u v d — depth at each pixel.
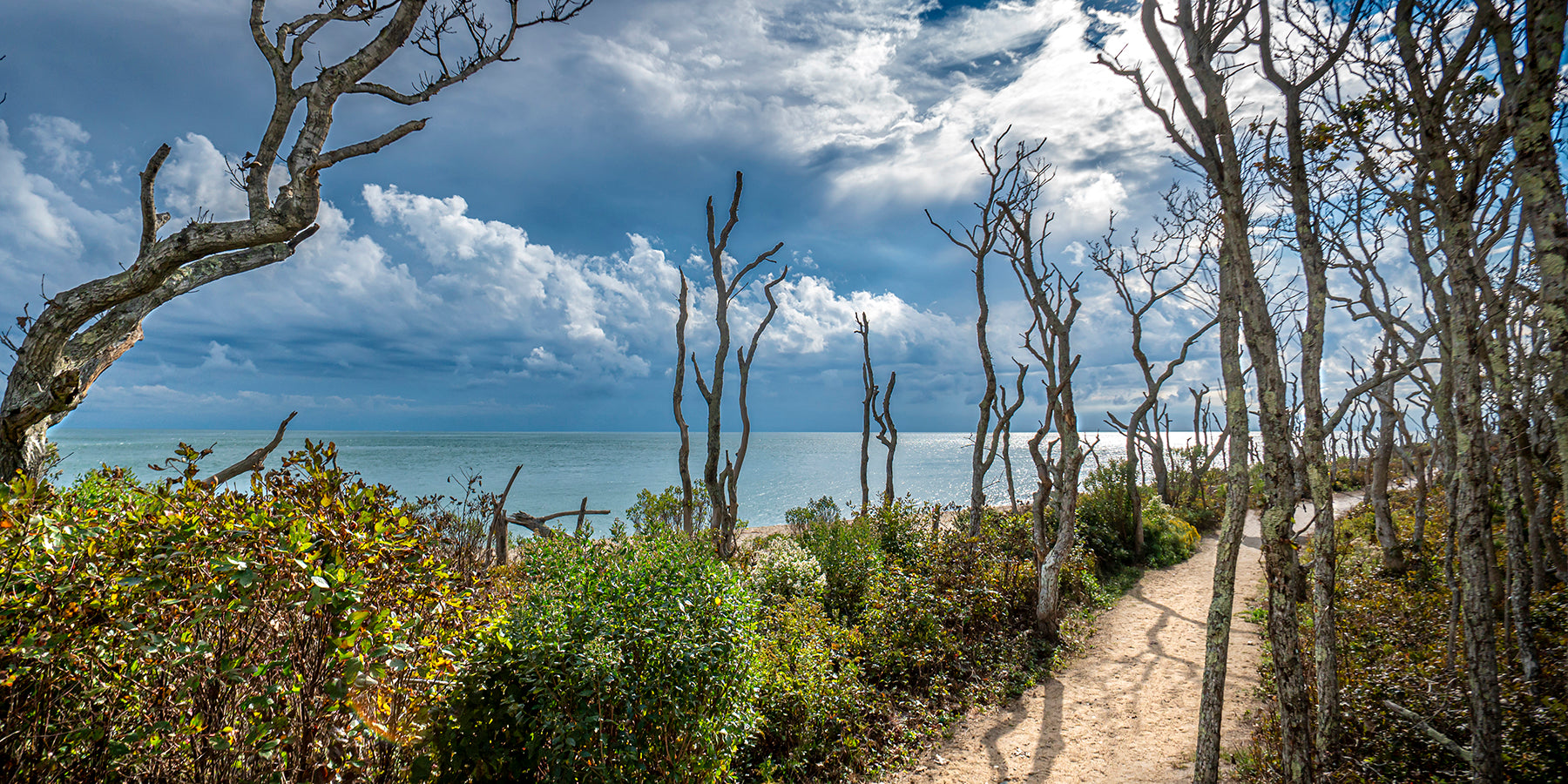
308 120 5.67
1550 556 7.97
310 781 3.13
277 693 3.08
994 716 8.23
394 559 3.44
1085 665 9.98
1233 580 5.32
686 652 4.59
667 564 5.06
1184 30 4.89
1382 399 11.52
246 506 3.24
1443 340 6.63
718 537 11.14
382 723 3.45
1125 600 13.66
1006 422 17.14
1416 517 12.02
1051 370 13.43
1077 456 11.17
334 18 6.21
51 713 3.09
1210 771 5.15
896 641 8.98
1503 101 3.99
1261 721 7.06
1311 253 5.52
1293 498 4.67
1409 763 5.17
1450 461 6.74
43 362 5.07
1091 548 15.90
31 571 2.87
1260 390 4.78
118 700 3.25
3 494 2.86
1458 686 5.89
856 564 10.74
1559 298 3.10
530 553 5.08
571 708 4.10
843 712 7.25
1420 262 6.51
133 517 3.21
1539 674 6.00
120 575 2.97
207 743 3.20
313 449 3.43
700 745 4.75
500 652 4.10
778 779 6.31
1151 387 18.20
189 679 3.00
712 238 12.09
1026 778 6.73
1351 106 5.99
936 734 7.65
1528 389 6.55
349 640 3.02
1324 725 5.50
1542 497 8.00
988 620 10.69
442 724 3.78
